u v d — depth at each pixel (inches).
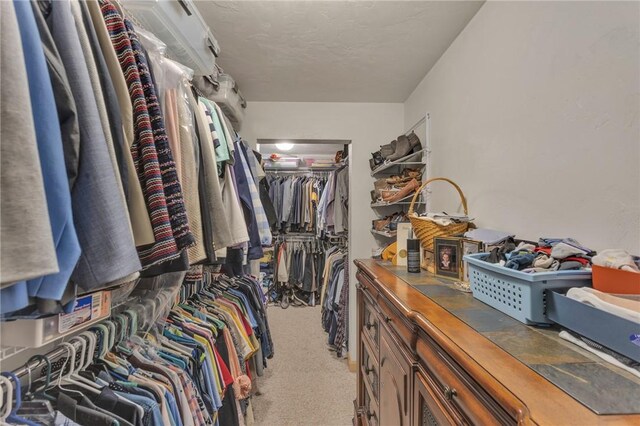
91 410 26.0
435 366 28.7
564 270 28.9
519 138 46.5
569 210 37.3
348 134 104.5
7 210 14.7
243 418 60.9
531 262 32.0
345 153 126.5
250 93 97.1
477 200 58.5
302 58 76.2
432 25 62.8
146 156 26.0
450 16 60.0
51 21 19.4
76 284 18.9
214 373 47.9
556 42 39.3
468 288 42.5
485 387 19.6
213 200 38.8
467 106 62.4
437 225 54.1
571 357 22.5
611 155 32.0
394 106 105.3
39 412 23.7
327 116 104.1
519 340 25.4
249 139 102.3
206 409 42.5
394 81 89.0
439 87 76.2
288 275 171.8
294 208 164.9
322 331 132.3
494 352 23.3
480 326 28.6
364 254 105.2
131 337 39.1
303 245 173.8
